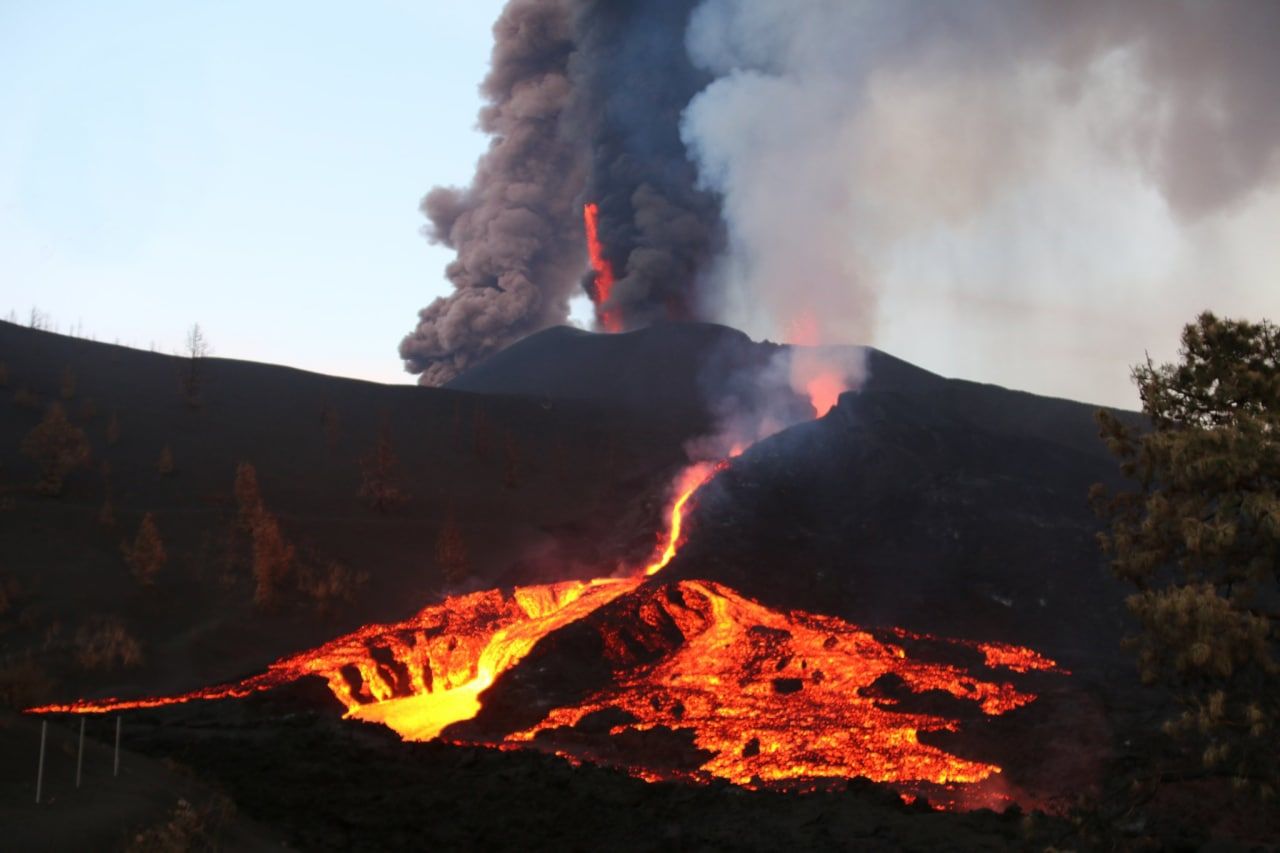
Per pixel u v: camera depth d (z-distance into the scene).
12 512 56.97
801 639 52.44
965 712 42.66
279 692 42.00
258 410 84.94
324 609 53.69
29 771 16.70
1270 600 26.02
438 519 70.19
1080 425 93.25
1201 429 21.58
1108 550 23.38
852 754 36.94
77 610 48.22
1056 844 21.06
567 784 27.55
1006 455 81.00
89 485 63.69
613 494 80.06
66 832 14.30
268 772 26.47
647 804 26.58
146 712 37.84
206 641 48.22
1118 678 47.44
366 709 45.03
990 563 65.62
